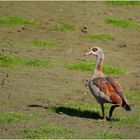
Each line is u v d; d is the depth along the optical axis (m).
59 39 25.56
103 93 16.02
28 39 25.25
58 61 22.73
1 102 17.80
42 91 19.14
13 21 27.08
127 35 26.67
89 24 27.45
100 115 17.00
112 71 21.70
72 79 20.66
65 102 18.20
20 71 21.27
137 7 30.50
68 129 15.38
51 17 28.02
